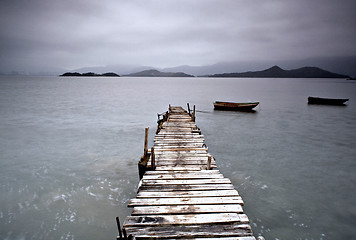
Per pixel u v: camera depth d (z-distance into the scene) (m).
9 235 7.29
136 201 6.72
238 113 33.00
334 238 7.44
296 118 28.88
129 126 23.30
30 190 9.97
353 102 46.22
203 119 28.20
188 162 10.08
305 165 13.32
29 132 19.91
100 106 37.28
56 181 10.85
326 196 9.95
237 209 6.36
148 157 10.63
